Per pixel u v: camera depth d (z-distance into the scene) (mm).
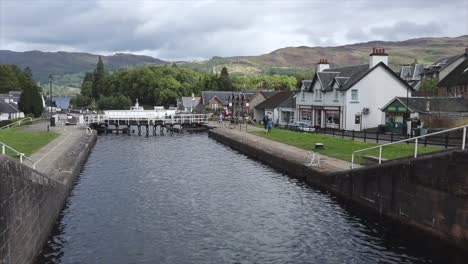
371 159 25922
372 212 22984
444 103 51062
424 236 19047
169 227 20750
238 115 101500
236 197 26656
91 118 80312
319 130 59844
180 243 18625
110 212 23203
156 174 34469
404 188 20375
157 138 68250
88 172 35000
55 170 28438
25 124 72562
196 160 42438
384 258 17078
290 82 163125
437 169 18141
